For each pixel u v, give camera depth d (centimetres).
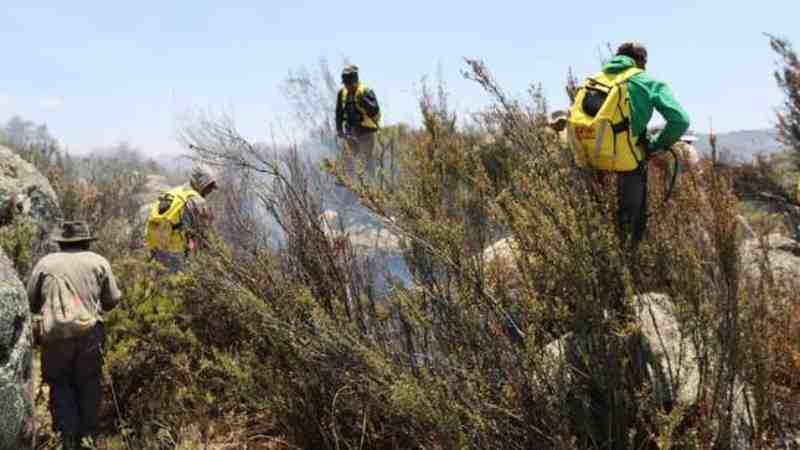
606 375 308
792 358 324
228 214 453
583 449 305
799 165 873
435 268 351
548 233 318
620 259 318
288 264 422
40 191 693
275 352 411
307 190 429
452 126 391
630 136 352
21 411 367
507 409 308
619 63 360
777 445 307
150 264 538
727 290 308
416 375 337
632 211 363
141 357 477
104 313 491
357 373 353
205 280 434
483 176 349
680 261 322
